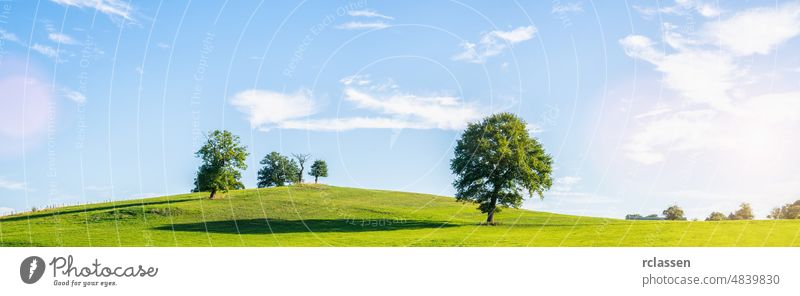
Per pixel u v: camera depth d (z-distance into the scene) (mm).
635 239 38312
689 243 35562
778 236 36688
